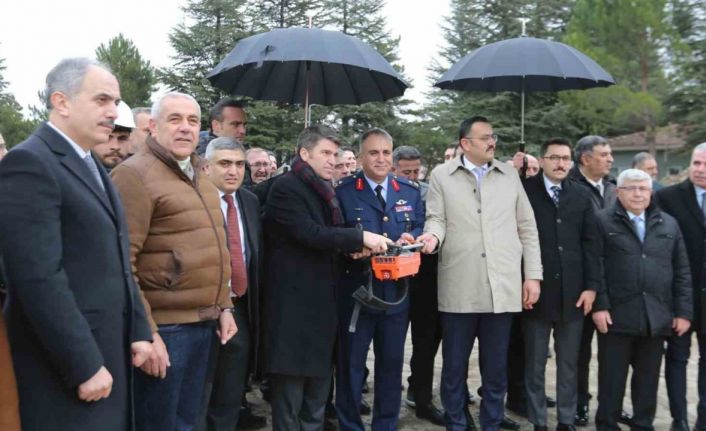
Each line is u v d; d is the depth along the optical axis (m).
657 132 19.73
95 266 2.12
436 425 4.28
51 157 2.06
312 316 3.35
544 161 4.10
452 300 3.82
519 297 3.83
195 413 2.86
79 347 1.98
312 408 3.47
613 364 3.96
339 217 3.52
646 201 3.91
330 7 18.70
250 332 3.43
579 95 18.55
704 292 4.08
